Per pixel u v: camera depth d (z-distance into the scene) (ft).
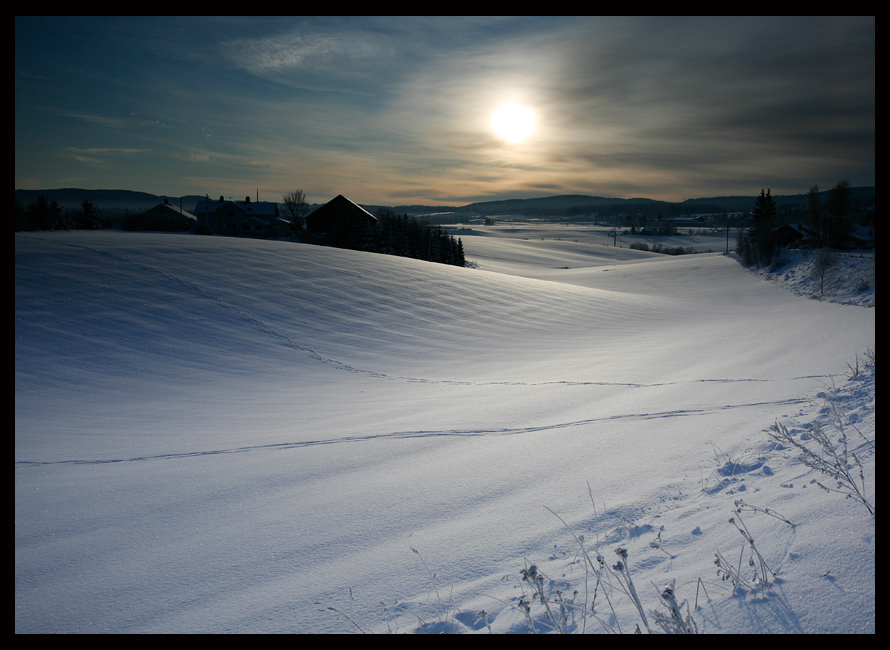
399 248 207.31
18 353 45.14
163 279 70.44
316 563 11.69
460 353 66.23
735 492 12.53
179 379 45.85
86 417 33.73
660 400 29.01
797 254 177.37
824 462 12.72
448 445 22.57
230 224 252.83
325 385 47.65
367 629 8.52
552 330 85.51
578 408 29.60
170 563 12.28
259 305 70.33
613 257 342.64
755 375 35.78
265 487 18.11
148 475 20.39
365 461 20.83
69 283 62.03
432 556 11.34
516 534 12.09
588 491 14.58
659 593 8.25
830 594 7.22
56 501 17.30
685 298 154.92
